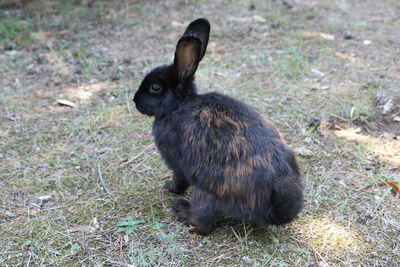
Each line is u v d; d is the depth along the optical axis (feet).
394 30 6.71
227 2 7.72
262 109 4.79
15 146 4.42
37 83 5.33
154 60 5.66
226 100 3.59
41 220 3.72
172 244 3.52
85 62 5.66
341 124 4.62
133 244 3.54
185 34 3.70
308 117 4.69
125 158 4.28
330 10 7.53
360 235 3.57
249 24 6.80
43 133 4.57
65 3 7.76
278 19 6.95
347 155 4.25
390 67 5.53
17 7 7.67
